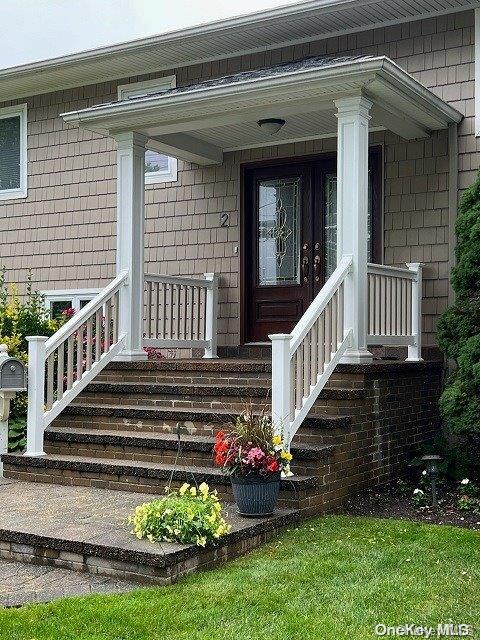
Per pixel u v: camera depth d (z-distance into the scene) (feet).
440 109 24.80
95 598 13.08
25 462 21.86
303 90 22.18
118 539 15.14
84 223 35.19
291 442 19.94
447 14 26.68
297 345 19.43
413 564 14.90
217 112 24.22
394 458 22.93
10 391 22.48
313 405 21.08
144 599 13.05
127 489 20.34
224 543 15.26
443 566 14.80
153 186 33.22
